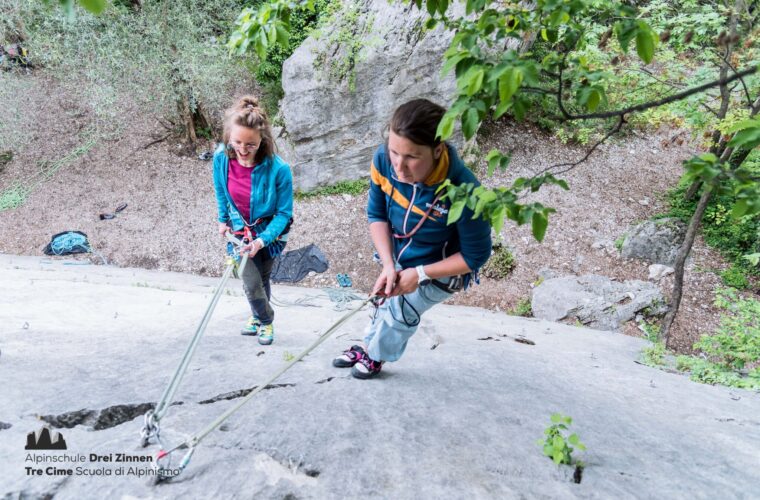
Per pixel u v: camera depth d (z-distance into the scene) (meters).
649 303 8.32
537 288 9.05
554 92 1.60
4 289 5.02
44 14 9.66
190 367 3.16
